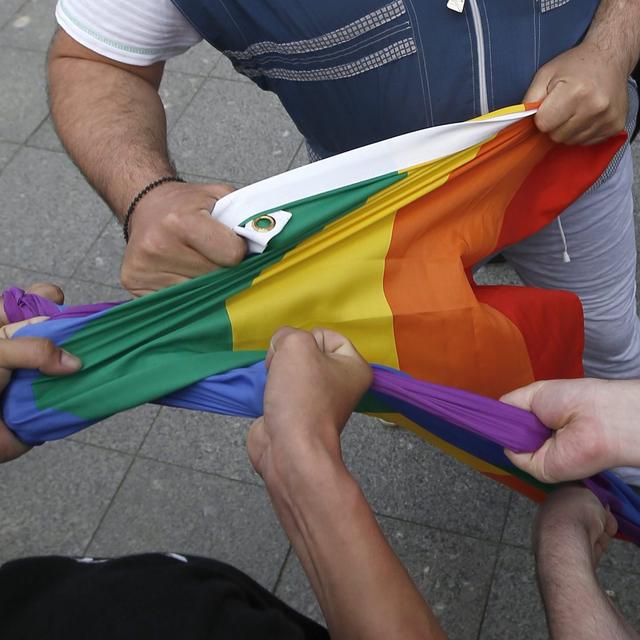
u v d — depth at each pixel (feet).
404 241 3.91
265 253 3.61
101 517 7.02
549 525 3.68
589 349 5.88
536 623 6.27
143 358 3.63
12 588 2.60
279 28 3.83
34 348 3.39
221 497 7.02
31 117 9.61
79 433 7.41
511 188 4.17
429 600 6.46
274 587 6.59
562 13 3.90
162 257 3.59
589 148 4.14
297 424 2.62
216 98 9.50
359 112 4.14
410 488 6.95
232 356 3.63
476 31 3.80
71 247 8.55
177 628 2.41
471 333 4.02
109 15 4.09
